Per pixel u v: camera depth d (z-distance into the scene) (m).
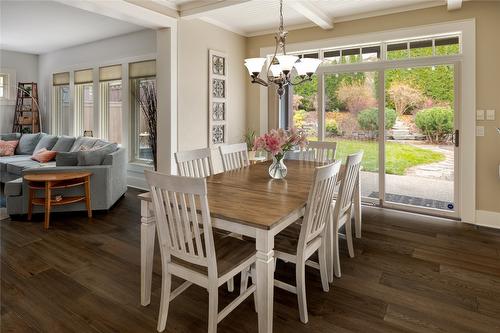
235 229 1.79
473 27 3.70
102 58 6.27
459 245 3.22
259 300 1.74
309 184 2.57
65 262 2.84
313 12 3.99
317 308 2.18
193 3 4.04
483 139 3.76
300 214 2.01
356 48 4.53
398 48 4.24
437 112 4.08
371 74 4.47
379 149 4.49
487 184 3.78
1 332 1.91
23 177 3.89
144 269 2.17
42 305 2.19
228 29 5.03
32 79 7.62
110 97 6.34
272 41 5.18
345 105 4.70
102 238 3.40
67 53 6.95
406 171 4.35
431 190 4.20
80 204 4.10
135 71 5.76
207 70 4.73
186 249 1.93
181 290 2.02
